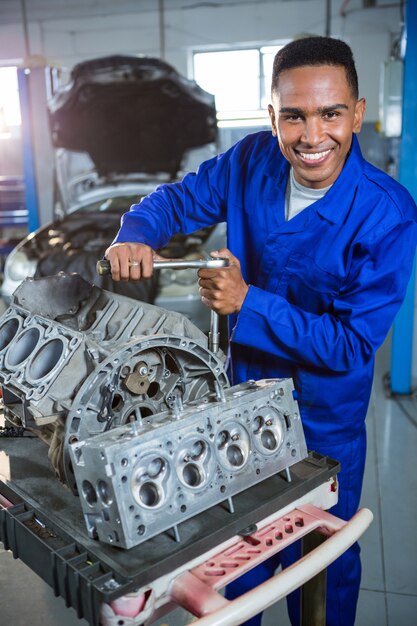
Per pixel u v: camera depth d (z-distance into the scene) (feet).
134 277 3.52
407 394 9.88
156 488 2.55
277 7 19.47
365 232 3.61
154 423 2.67
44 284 3.81
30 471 3.33
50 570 2.62
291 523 2.98
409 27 8.65
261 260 4.06
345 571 4.21
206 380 3.25
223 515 2.80
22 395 3.03
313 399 4.09
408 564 5.72
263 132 4.41
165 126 12.12
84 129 12.09
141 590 2.43
